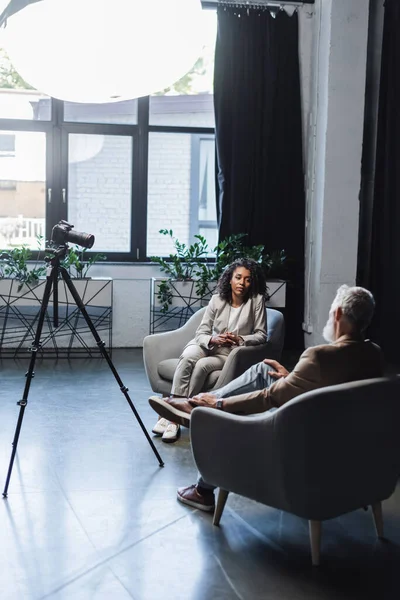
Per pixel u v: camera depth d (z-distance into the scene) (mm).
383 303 6535
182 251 6871
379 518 2953
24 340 6527
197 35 2246
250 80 6746
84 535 2916
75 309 6777
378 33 6699
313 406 2510
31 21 2178
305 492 2594
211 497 3213
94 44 2211
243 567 2678
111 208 7074
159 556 2748
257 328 4359
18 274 6473
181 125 7086
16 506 3189
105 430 4355
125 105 6980
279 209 6938
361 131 6492
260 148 6855
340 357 2783
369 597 2475
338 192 6539
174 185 7152
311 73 6832
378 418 2682
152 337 4586
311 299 6891
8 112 6863
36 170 6941
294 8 6852
